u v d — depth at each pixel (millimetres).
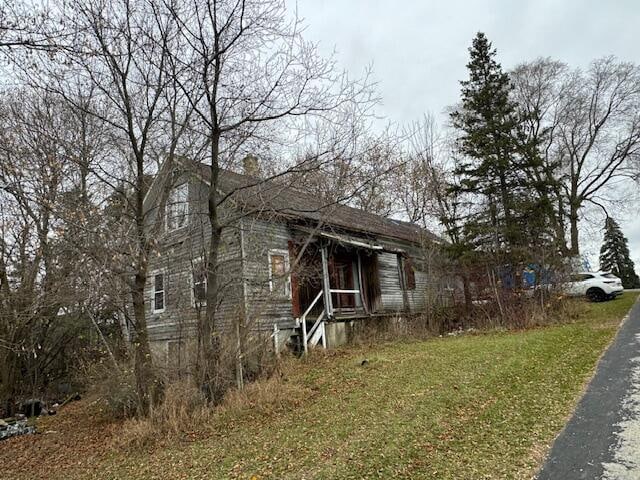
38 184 10547
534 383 7684
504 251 16891
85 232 8977
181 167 11102
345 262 18750
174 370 9852
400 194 24516
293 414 8320
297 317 14391
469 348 11633
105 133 11234
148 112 10414
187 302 11531
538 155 19234
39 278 12414
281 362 11891
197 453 7125
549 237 17203
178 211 12133
